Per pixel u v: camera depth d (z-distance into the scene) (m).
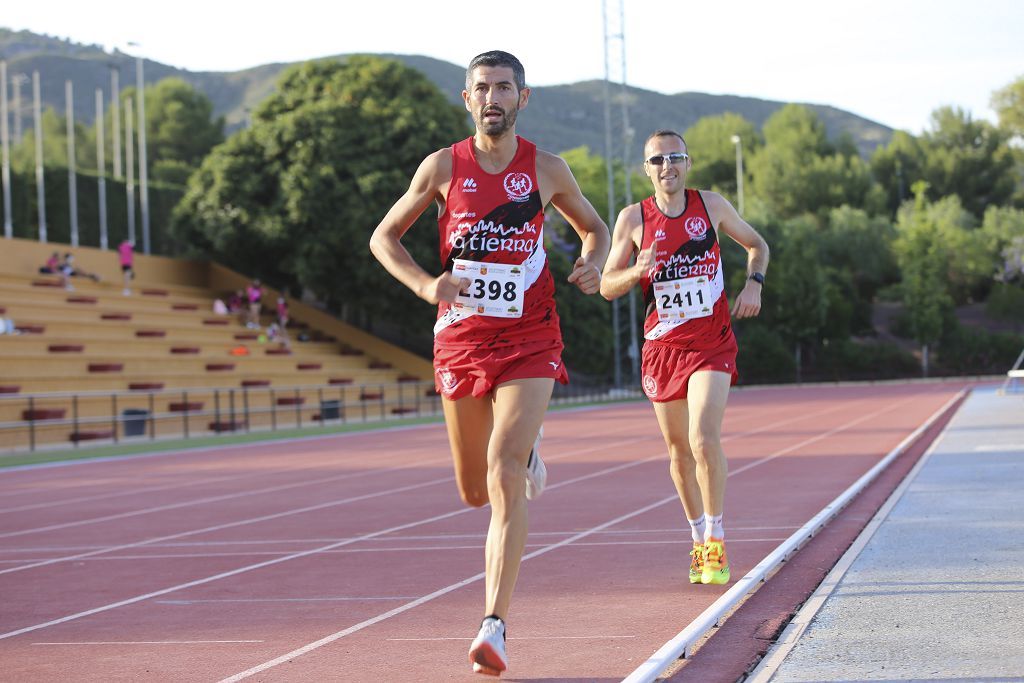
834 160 100.56
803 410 31.69
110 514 11.73
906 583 5.91
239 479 15.59
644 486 12.58
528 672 4.49
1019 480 10.63
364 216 41.62
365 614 5.93
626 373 55.88
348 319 46.81
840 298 74.06
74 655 5.19
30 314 32.06
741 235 6.57
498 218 4.66
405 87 45.22
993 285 89.31
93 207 57.81
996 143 106.69
